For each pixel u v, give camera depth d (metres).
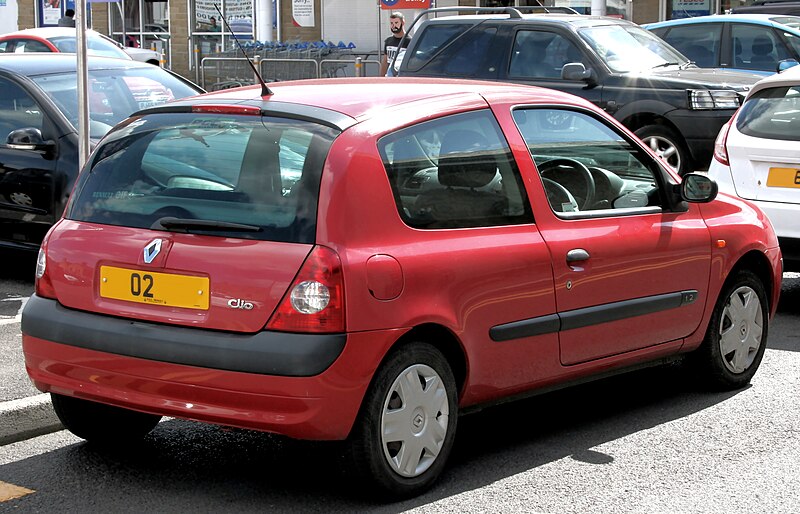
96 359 5.42
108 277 5.48
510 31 14.37
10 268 11.49
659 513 5.36
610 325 6.43
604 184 6.60
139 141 5.82
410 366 5.39
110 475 5.80
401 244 5.38
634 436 6.53
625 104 13.65
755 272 7.68
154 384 5.28
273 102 5.73
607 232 6.41
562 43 14.11
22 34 20.72
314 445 6.25
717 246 7.11
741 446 6.35
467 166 5.82
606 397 7.34
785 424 6.75
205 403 5.20
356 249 5.19
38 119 10.58
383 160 5.44
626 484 5.74
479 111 6.05
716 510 5.40
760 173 9.65
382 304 5.21
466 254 5.62
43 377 5.66
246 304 5.12
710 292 7.11
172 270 5.29
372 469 5.28
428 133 5.72
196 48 30.34
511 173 6.05
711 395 7.36
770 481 5.80
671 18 25.94
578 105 6.61
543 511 5.36
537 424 6.78
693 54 16.72
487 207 5.87
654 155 6.97
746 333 7.46
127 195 5.64
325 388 5.04
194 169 5.54
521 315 5.91
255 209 5.29
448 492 5.59
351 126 5.46
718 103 13.39
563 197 6.32
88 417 6.04
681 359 7.46
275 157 5.39
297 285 5.07
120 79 11.39
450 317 5.52
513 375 5.95
